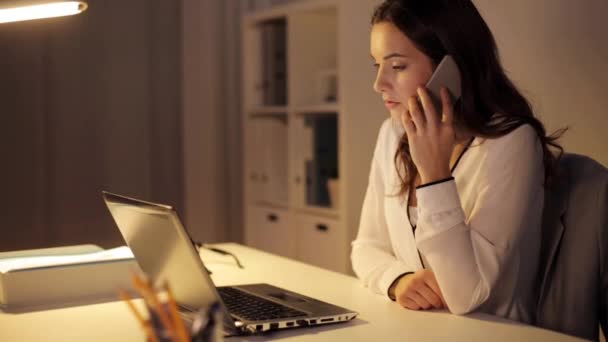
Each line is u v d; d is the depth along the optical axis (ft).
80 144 11.42
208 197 12.55
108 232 11.71
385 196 5.60
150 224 3.92
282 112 10.80
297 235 10.59
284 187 11.50
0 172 10.83
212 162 12.57
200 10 12.28
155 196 12.26
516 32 7.32
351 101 9.36
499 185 4.80
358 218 9.49
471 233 4.69
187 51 12.24
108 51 11.54
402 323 4.33
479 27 4.97
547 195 5.21
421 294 4.71
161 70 12.10
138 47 11.79
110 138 11.66
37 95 10.97
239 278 5.63
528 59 7.23
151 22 11.94
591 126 6.65
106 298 5.05
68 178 11.36
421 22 4.84
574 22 6.75
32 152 11.00
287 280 5.58
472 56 4.90
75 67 11.30
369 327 4.24
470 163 5.09
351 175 9.44
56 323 4.41
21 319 4.51
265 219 11.25
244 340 3.94
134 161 11.89
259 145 11.37
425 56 4.90
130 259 5.16
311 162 10.52
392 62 4.98
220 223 12.75
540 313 5.11
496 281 4.61
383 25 4.97
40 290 4.87
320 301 4.62
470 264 4.55
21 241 11.03
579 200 5.01
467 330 4.18
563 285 5.01
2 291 4.79
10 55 10.77
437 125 4.75
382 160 5.81
